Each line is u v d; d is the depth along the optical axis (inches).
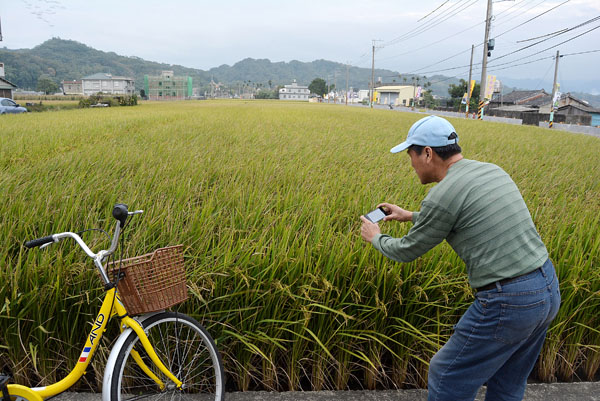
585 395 112.9
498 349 76.9
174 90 6594.5
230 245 120.8
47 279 108.6
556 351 120.6
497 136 593.0
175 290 86.0
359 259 121.2
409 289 115.7
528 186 239.3
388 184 225.3
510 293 73.8
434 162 83.3
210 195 190.7
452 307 118.1
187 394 106.8
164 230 138.3
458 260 125.0
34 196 163.8
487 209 75.5
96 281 110.5
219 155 298.5
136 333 86.0
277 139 415.5
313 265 119.9
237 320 112.3
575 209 187.3
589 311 120.1
